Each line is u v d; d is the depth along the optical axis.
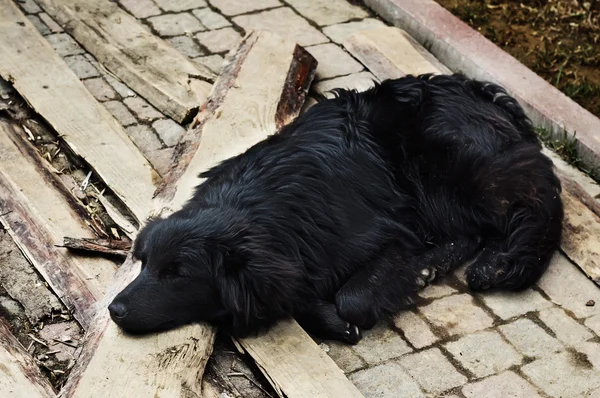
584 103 3.33
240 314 2.41
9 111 3.13
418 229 2.72
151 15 3.65
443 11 3.62
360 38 3.50
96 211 2.85
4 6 3.51
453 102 2.75
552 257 2.75
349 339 2.52
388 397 2.41
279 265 2.41
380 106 2.76
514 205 2.69
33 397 2.34
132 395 2.29
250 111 3.04
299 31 3.61
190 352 2.39
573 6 3.77
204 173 2.70
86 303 2.56
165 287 2.41
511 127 2.77
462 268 2.74
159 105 3.22
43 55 3.30
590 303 2.65
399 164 2.71
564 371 2.48
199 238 2.42
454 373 2.47
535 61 3.51
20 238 2.73
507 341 2.55
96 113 3.10
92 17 3.53
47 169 2.93
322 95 3.31
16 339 2.48
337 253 2.54
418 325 2.58
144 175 2.90
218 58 3.46
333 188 2.59
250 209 2.48
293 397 2.33
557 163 3.08
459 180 2.68
